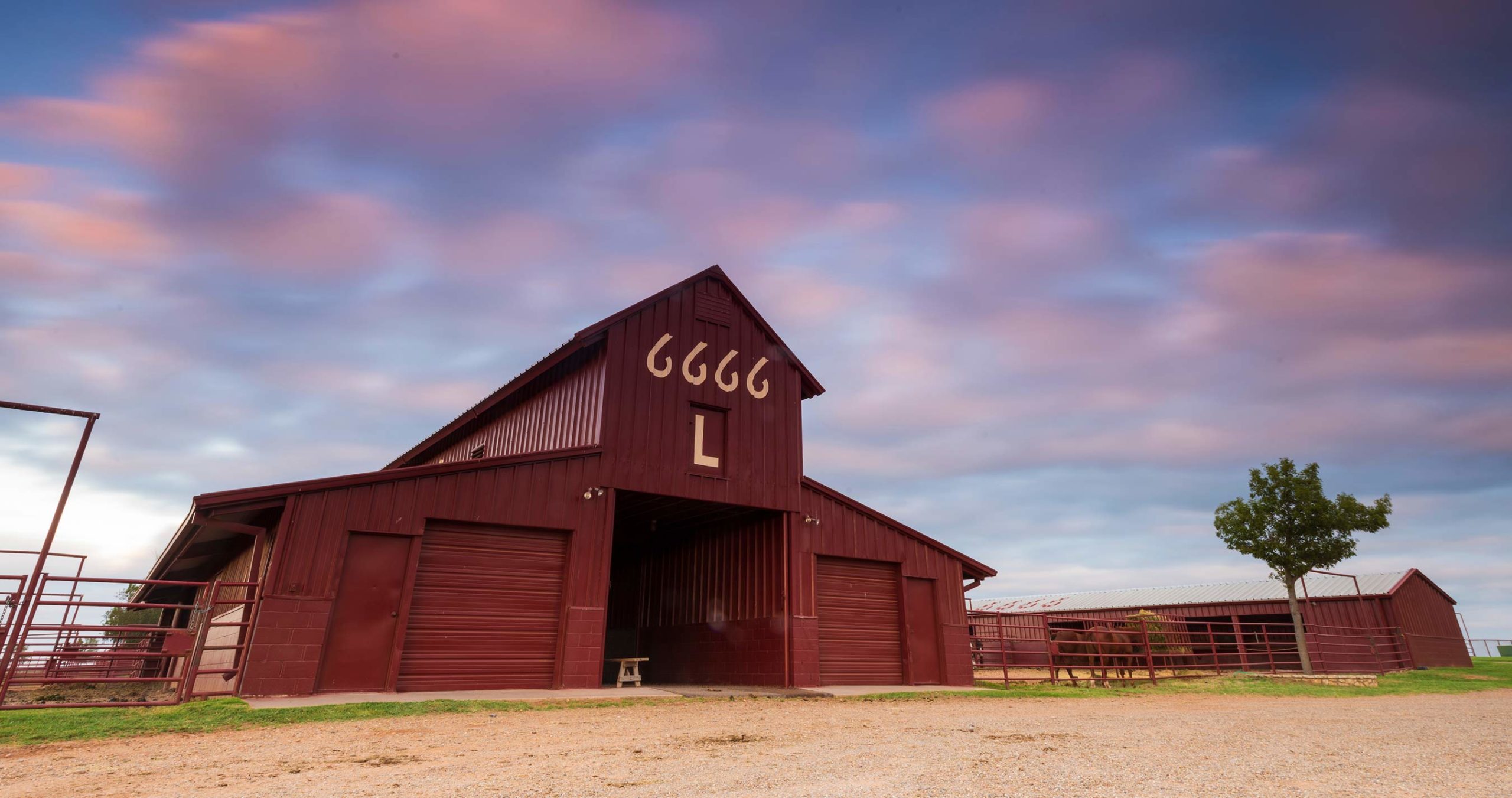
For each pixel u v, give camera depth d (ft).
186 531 47.80
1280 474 83.15
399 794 19.07
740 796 18.84
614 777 21.33
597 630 49.16
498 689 45.91
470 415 66.23
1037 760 24.27
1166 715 39.91
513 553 48.29
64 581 32.81
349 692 41.37
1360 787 20.44
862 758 24.58
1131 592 129.80
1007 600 150.00
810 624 56.44
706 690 50.62
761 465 58.49
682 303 58.54
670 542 70.49
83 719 30.55
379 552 44.11
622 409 53.62
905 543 63.77
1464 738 30.58
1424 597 110.73
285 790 19.67
